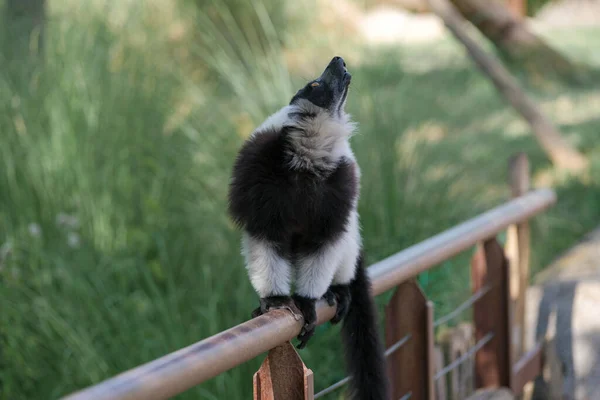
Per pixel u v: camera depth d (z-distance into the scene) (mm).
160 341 6875
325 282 4070
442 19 12969
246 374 6668
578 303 7789
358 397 4391
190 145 9562
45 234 7945
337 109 4258
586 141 14781
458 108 16594
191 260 8438
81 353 6676
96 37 9539
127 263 7898
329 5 17469
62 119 8484
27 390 6812
